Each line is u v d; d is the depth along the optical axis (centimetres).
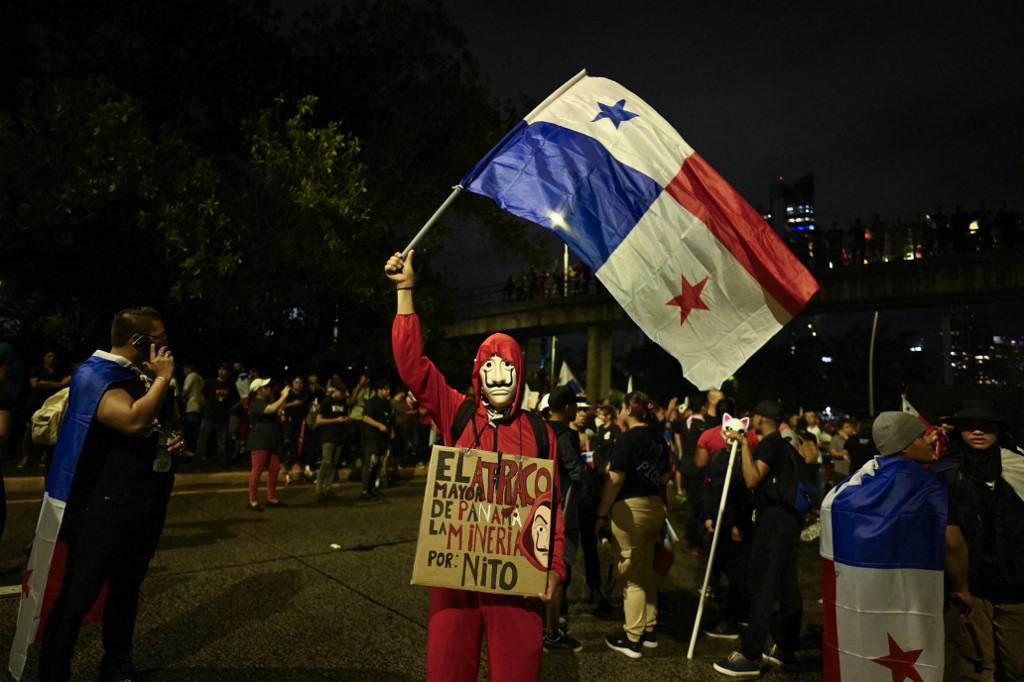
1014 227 2600
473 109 1716
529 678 276
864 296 2850
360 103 1666
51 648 314
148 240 1485
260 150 1371
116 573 348
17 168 1166
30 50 1545
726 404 825
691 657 466
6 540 654
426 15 1672
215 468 1228
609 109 424
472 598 284
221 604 502
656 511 474
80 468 329
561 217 396
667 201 413
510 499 281
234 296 1378
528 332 4062
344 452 1344
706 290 412
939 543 318
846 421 1780
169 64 1606
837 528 331
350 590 555
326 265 1371
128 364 342
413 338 297
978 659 346
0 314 1622
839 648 326
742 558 525
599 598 560
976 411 352
